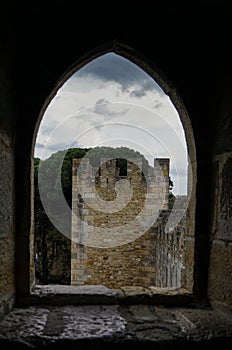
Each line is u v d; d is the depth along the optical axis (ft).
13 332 4.49
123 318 5.10
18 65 5.75
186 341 4.38
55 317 5.11
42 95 5.79
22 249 5.71
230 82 5.31
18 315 5.16
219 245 5.50
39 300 5.67
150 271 30.53
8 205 5.30
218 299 5.45
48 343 4.24
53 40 5.81
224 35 5.56
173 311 5.49
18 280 5.68
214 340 4.41
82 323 4.87
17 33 5.73
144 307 5.65
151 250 30.58
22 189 5.74
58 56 5.82
